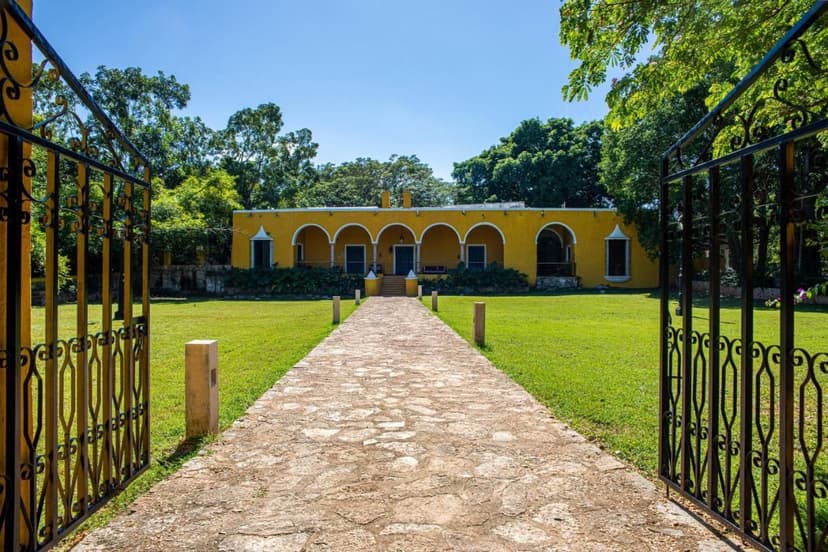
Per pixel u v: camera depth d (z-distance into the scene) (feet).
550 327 37.86
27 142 6.79
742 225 7.68
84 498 8.18
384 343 30.01
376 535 8.29
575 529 8.46
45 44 6.89
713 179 8.43
